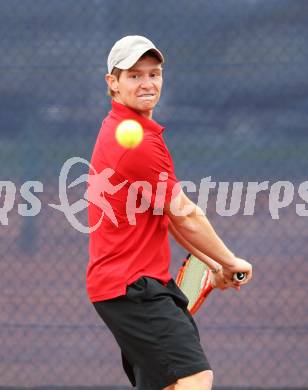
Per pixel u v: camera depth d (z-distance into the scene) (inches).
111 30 816.3
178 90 823.7
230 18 812.6
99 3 813.9
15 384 757.3
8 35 816.9
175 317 493.0
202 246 500.4
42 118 820.0
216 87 820.0
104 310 505.7
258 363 777.6
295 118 817.5
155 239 503.2
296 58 810.8
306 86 812.0
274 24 812.0
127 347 507.8
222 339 782.5
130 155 488.1
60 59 816.3
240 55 815.1
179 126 826.8
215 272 539.5
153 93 505.0
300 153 818.8
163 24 816.3
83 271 845.2
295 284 848.3
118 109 508.4
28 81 817.5
